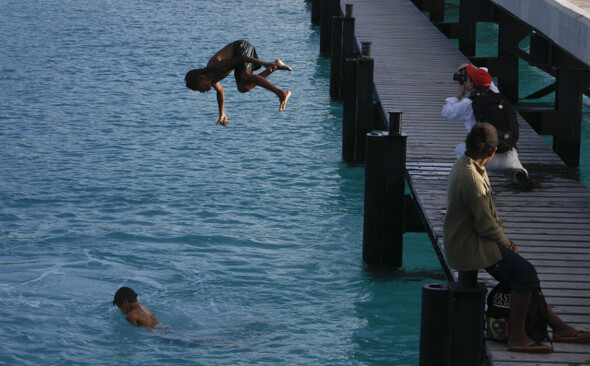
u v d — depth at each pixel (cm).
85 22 5088
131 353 1352
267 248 1859
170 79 3684
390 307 1569
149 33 4747
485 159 968
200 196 2211
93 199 2170
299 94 3481
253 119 3064
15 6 5666
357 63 2470
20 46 4366
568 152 2280
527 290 959
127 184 2295
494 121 1531
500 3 2594
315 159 2581
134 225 1983
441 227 1432
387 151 1700
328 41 4228
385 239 1739
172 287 1625
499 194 1608
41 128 2881
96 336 1407
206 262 1761
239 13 5459
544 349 970
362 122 2519
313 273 1723
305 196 2239
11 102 3234
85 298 1554
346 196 2242
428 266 1784
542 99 3319
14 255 1777
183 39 4588
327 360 1356
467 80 1534
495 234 948
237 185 2311
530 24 2256
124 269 1708
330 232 1972
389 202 1719
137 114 3095
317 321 1503
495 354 973
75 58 4094
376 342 1425
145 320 1447
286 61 4116
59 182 2305
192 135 2830
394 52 2997
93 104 3234
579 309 1116
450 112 1534
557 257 1306
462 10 3438
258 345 1396
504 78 3069
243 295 1602
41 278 1645
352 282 1681
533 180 1694
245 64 1085
